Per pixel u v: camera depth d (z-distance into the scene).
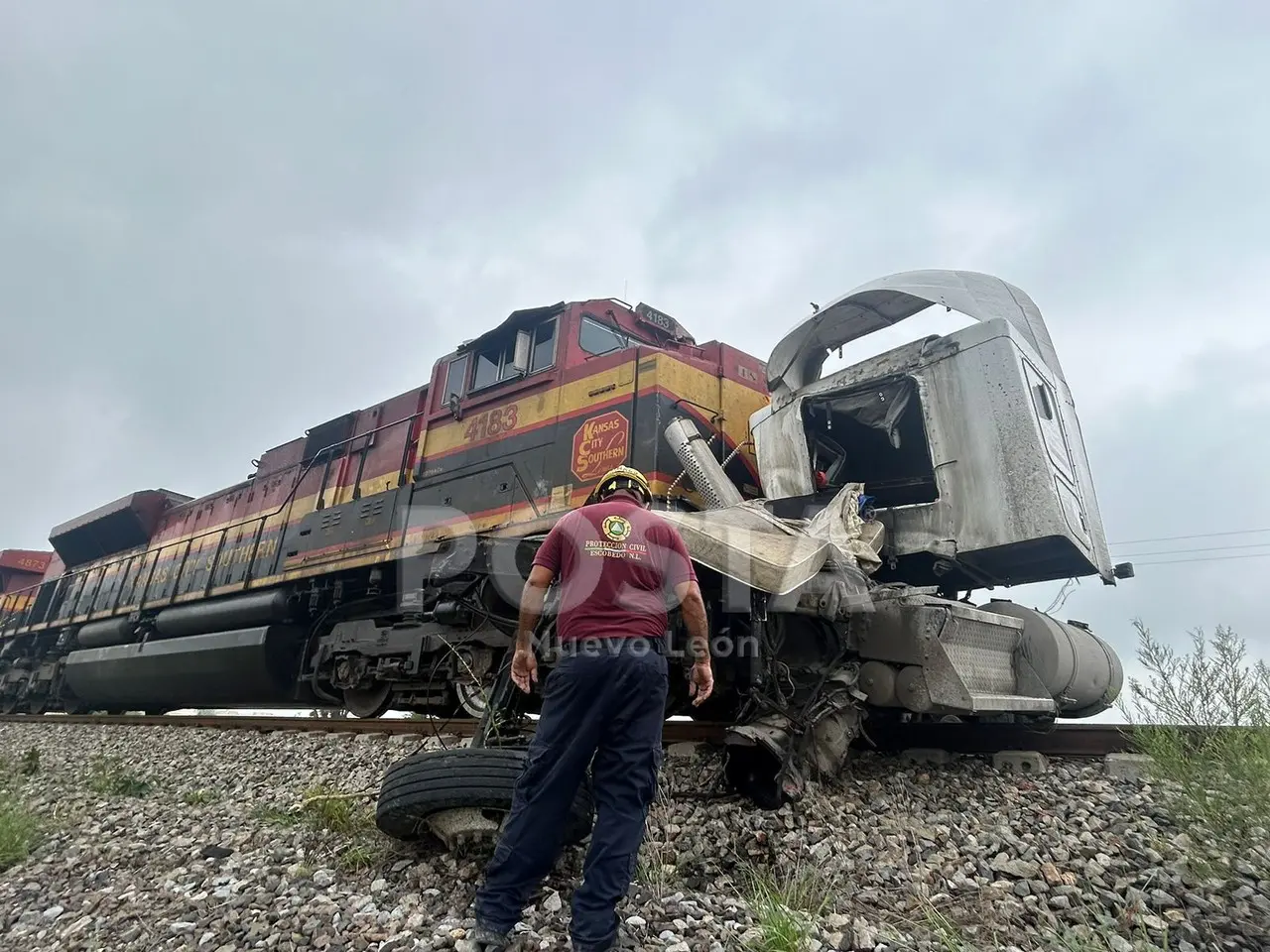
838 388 5.67
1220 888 2.97
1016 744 5.10
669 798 4.32
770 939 2.65
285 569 10.09
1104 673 6.26
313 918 3.02
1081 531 5.11
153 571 13.97
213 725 9.61
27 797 6.59
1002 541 4.76
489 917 2.62
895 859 3.45
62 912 3.53
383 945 2.73
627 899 3.07
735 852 3.63
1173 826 3.64
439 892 3.23
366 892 3.32
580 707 2.77
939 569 5.21
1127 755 4.54
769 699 4.32
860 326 6.07
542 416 7.03
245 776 6.63
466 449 7.72
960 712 4.71
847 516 4.83
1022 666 5.31
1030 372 5.09
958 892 3.14
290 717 9.52
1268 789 3.30
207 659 10.96
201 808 5.39
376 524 8.62
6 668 17.72
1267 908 2.79
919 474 5.98
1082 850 3.42
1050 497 4.62
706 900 3.05
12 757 9.21
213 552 12.23
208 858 4.03
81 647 15.42
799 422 5.83
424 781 3.44
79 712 15.43
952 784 4.57
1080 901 2.98
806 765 4.27
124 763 8.13
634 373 6.39
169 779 7.03
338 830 4.27
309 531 9.88
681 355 6.75
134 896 3.55
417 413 9.01
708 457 5.63
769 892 3.10
